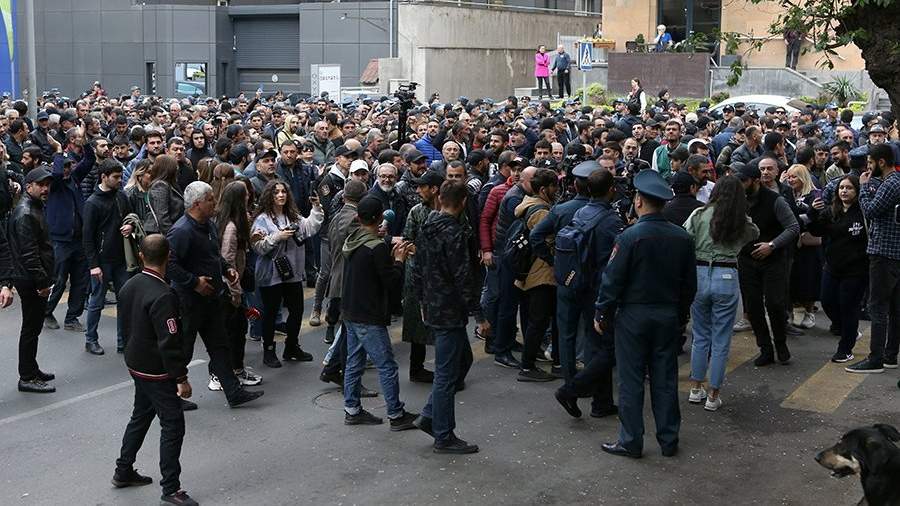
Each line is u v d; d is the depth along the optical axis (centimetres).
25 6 1952
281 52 4412
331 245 968
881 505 540
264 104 2434
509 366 1022
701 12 3394
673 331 767
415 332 944
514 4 4238
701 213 864
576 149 1134
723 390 946
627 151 1323
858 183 995
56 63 4559
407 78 3806
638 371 772
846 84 2656
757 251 974
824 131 1781
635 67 3150
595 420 868
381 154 1226
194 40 4381
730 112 1966
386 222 1008
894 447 545
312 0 4331
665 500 705
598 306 771
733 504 700
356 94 3469
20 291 928
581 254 836
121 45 4456
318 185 1285
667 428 780
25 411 891
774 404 906
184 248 849
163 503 695
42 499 708
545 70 3344
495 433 834
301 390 948
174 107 2125
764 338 1018
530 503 700
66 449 803
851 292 1007
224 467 763
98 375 997
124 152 1395
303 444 810
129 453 721
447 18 3853
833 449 567
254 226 994
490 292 1052
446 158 1240
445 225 765
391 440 820
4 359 1054
